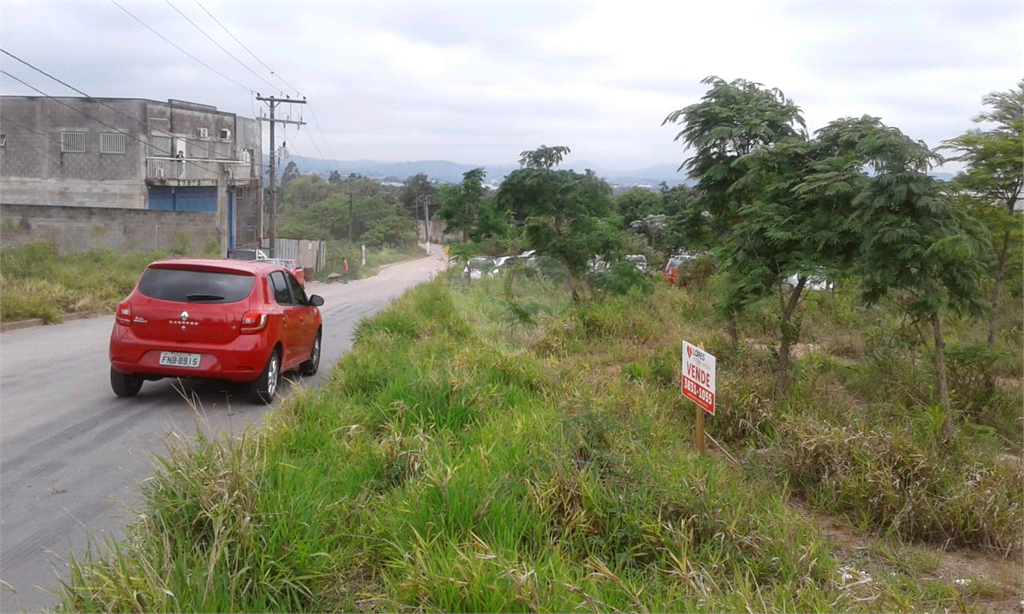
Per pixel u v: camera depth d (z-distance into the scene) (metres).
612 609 3.72
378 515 4.73
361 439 6.21
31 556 4.82
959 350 8.31
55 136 41.28
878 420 6.90
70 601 3.67
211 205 44.06
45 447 7.17
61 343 14.29
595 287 14.13
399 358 9.59
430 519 4.53
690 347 6.39
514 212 13.87
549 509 4.75
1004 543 5.06
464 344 10.58
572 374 8.95
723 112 9.91
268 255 40.22
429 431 6.57
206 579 3.75
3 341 14.45
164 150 42.44
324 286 41.62
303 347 10.86
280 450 5.95
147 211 35.09
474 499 4.66
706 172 10.11
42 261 24.12
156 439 7.49
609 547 4.54
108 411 8.64
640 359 10.58
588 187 13.64
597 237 13.59
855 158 7.26
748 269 8.09
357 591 4.12
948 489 5.43
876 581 4.39
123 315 8.96
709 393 5.98
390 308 15.51
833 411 7.49
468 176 13.60
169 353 8.88
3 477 6.30
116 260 28.34
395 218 78.50
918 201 6.74
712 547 4.53
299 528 4.32
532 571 3.74
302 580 4.01
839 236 7.47
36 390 9.76
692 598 3.88
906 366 8.95
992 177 8.91
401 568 4.07
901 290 7.84
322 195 91.12
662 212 28.86
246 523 4.12
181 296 8.98
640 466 5.31
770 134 9.56
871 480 5.51
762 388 7.90
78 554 4.84
